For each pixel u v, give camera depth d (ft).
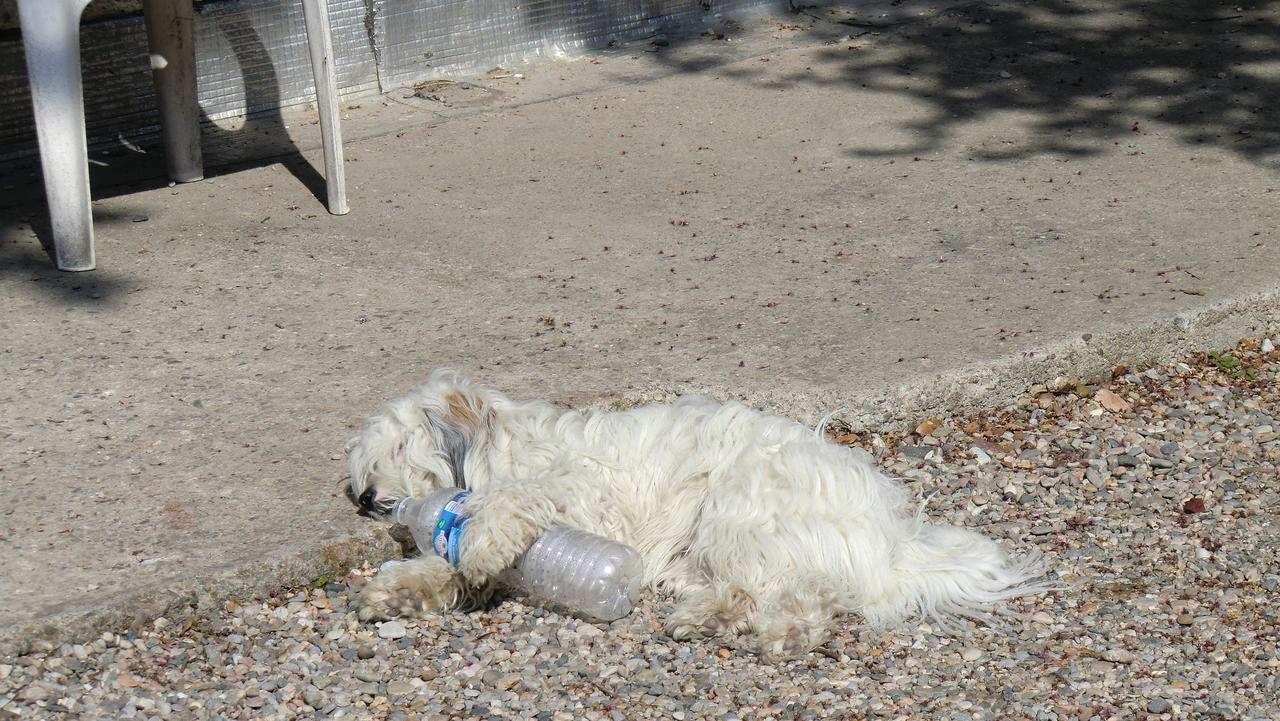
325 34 25.41
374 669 13.78
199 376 19.74
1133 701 13.24
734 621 14.38
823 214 26.48
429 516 14.94
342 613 14.78
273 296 22.70
